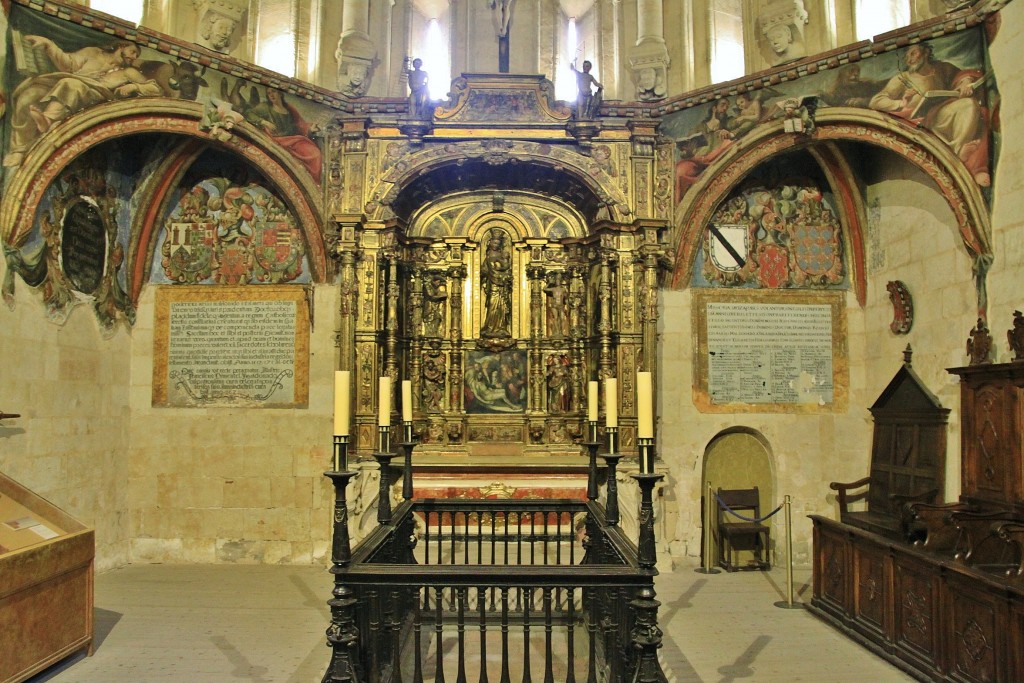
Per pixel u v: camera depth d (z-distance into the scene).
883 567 7.50
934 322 10.08
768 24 11.37
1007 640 5.75
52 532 7.09
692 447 11.61
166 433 11.65
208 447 11.63
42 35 8.95
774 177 12.04
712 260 11.88
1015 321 8.19
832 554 8.62
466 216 12.25
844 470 11.73
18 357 8.98
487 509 7.41
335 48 12.14
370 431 10.97
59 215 9.86
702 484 11.60
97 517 10.70
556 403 12.08
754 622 8.58
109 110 9.63
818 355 11.88
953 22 8.95
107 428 10.99
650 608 4.58
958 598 6.38
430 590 9.19
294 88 11.11
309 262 11.70
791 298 11.92
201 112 10.39
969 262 9.34
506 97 11.38
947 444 9.56
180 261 11.89
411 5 13.04
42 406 9.45
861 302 11.93
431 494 10.68
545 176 11.73
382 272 11.30
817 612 8.74
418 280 12.08
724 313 11.82
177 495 11.58
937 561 6.61
